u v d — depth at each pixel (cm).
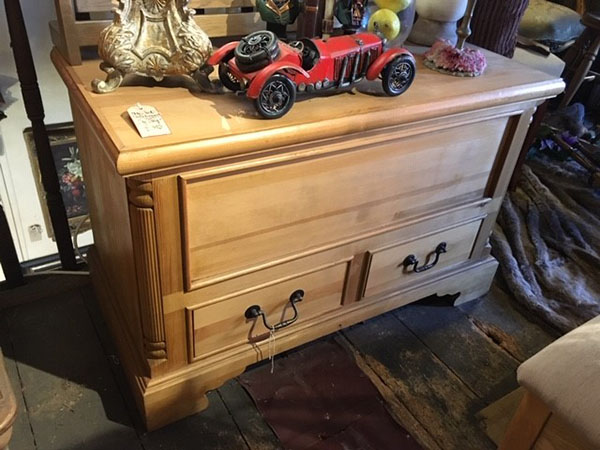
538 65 186
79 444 99
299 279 104
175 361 98
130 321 104
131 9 81
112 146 70
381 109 89
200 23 99
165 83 89
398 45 114
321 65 86
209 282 90
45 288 131
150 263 82
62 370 113
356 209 101
